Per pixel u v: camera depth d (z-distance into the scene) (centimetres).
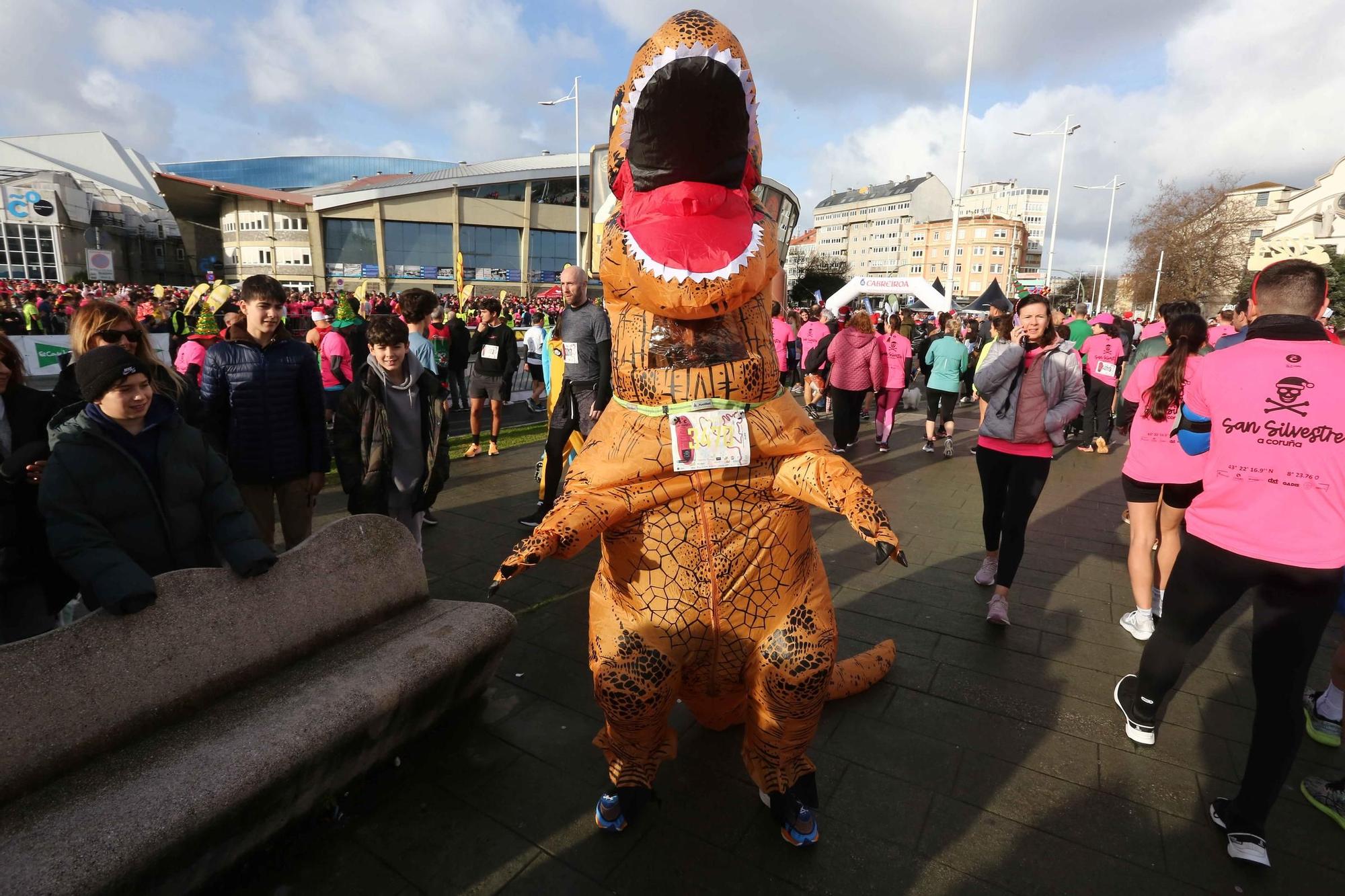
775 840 242
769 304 222
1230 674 353
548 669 348
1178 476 364
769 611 215
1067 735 300
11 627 299
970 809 257
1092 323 1006
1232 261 3694
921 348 1358
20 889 158
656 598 211
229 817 196
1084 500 676
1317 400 224
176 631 226
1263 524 234
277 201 5203
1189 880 227
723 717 267
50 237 4903
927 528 580
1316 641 228
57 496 233
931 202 10381
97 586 213
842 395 843
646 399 210
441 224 5234
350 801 256
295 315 1642
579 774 274
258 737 214
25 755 190
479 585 446
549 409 536
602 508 201
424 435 399
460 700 301
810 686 215
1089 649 375
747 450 204
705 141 186
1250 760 235
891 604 427
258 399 375
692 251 188
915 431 1077
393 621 301
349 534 287
